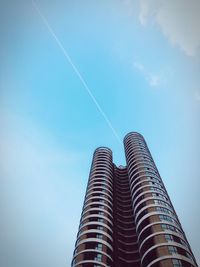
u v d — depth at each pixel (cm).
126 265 7356
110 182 9938
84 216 8081
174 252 5962
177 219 7406
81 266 6419
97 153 11994
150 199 7638
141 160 9756
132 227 8512
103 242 7062
